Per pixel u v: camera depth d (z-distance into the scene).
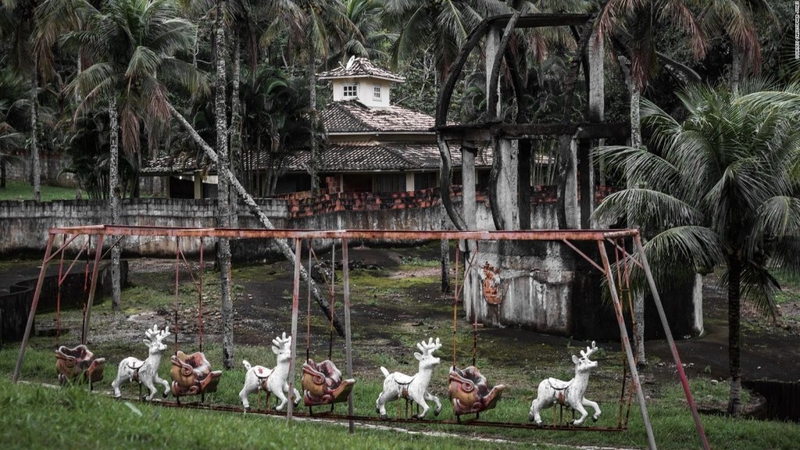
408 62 39.78
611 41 28.58
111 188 32.66
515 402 20.22
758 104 18.78
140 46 28.11
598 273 29.41
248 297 34.53
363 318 32.19
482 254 32.03
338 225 47.78
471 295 32.41
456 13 34.75
